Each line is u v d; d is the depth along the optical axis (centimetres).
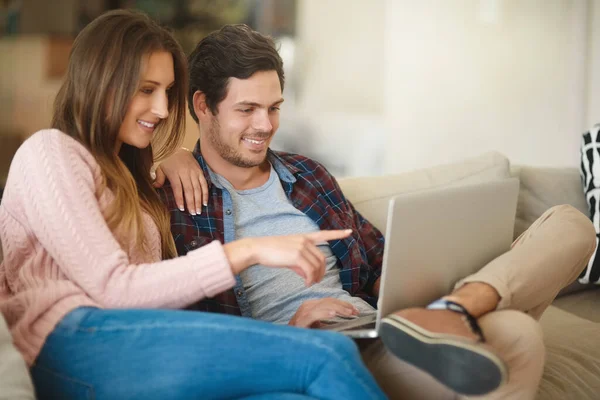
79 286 123
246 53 162
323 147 431
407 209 122
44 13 432
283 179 179
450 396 128
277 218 173
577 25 333
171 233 155
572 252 146
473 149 368
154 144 163
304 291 164
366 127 409
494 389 108
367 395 105
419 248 127
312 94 443
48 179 124
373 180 204
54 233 121
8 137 419
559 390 151
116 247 124
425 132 380
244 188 173
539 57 345
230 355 110
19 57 427
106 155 139
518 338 122
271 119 169
